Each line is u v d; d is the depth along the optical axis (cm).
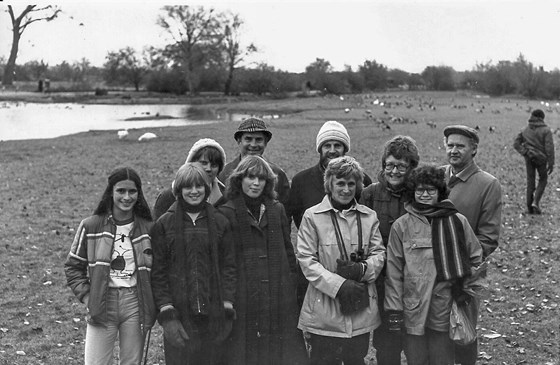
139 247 510
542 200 1417
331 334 517
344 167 518
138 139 2922
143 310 507
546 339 700
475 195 559
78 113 5675
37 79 10619
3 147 2589
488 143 2555
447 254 510
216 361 526
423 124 3609
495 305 802
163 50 9194
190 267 503
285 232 538
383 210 553
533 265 957
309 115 4697
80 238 511
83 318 766
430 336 521
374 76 10006
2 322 745
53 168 1998
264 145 622
